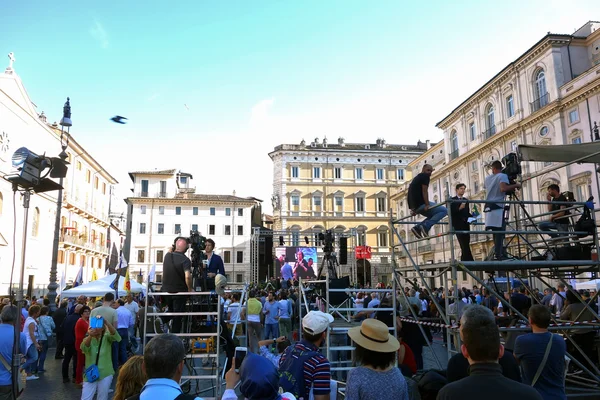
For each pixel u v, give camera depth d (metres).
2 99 30.83
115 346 9.48
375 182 62.47
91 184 51.91
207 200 58.62
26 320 10.45
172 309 8.61
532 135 31.05
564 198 8.74
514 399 2.44
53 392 9.43
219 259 9.56
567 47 30.00
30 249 35.12
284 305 15.65
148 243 56.94
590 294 14.84
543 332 4.27
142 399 2.84
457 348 6.16
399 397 3.38
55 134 39.94
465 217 7.77
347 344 9.86
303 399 3.91
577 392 6.99
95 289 16.59
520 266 6.41
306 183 61.22
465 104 39.59
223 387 9.05
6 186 31.52
